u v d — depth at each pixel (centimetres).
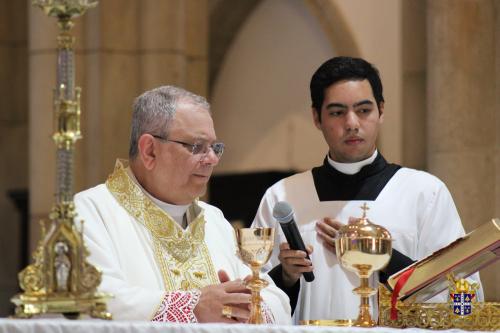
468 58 1141
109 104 1345
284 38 1752
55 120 538
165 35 1362
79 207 655
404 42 1230
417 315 570
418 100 1221
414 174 803
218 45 1814
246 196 1686
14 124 1875
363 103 777
